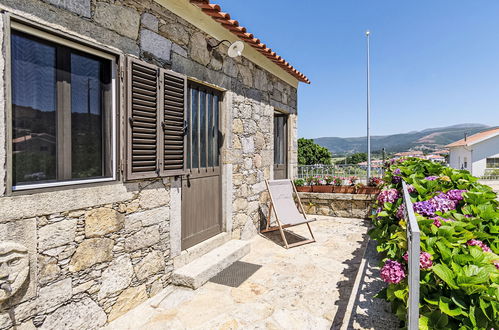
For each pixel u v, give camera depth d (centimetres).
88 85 219
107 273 221
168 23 282
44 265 180
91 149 222
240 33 362
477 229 172
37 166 188
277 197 461
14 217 166
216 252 343
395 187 305
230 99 391
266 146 503
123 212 235
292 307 243
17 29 172
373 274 246
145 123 250
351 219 566
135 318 229
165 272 278
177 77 287
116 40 228
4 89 162
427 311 135
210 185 366
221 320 225
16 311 166
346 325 171
